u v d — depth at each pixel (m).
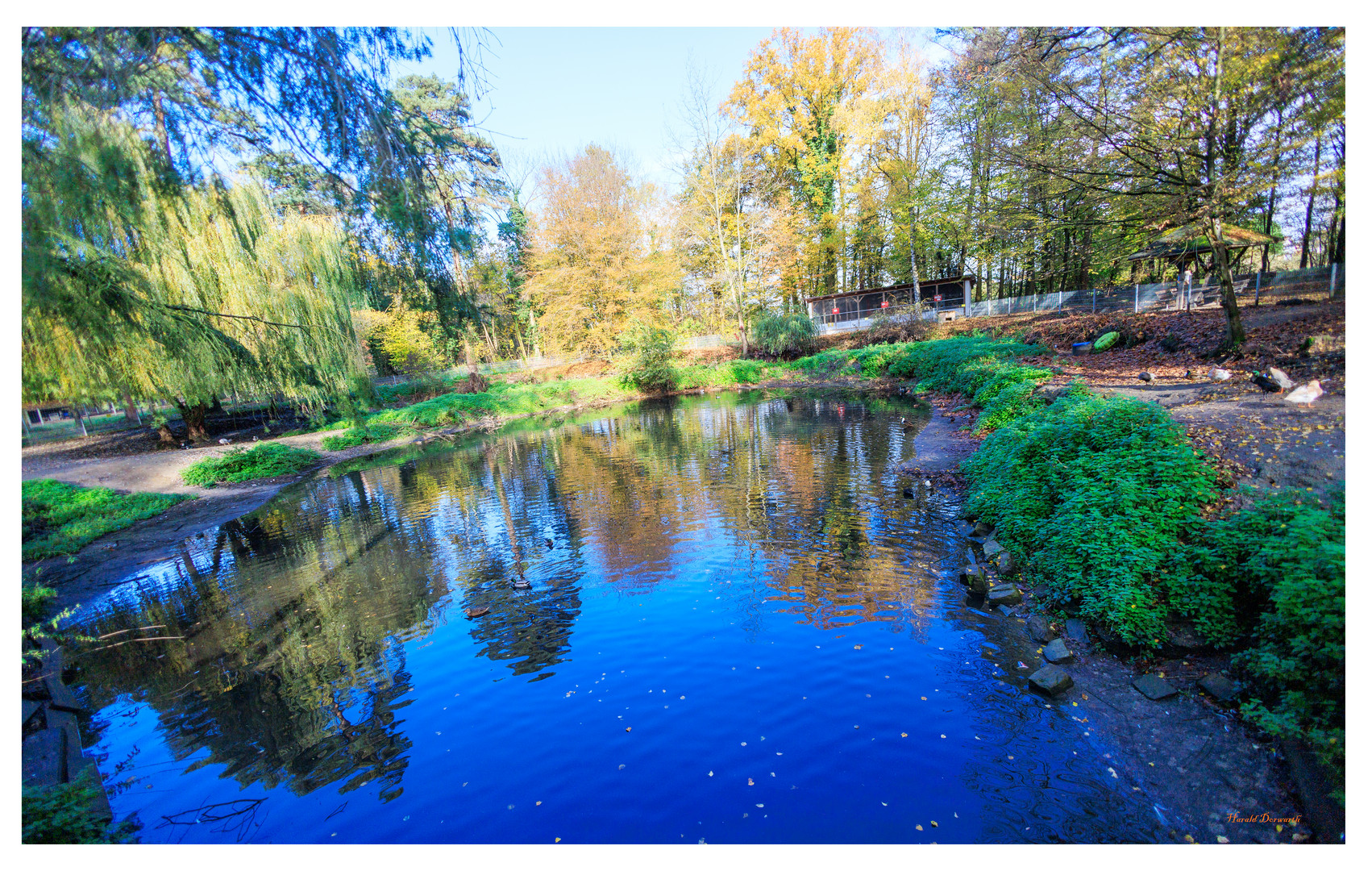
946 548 8.89
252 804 5.11
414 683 6.80
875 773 4.79
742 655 6.64
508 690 6.46
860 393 27.42
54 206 6.12
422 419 30.77
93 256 7.37
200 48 6.03
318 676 7.21
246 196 14.30
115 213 7.02
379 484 18.38
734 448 17.53
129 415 26.83
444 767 5.35
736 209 40.34
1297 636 4.69
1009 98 15.52
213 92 6.54
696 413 26.83
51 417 27.67
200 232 14.02
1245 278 20.42
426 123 7.71
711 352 43.69
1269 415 8.15
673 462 16.64
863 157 36.84
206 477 19.39
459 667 7.05
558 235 39.53
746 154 39.41
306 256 17.86
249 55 6.24
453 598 9.06
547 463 18.84
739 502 12.15
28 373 8.41
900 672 6.08
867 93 36.16
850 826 4.29
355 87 6.71
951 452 13.81
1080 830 4.11
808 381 33.47
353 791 5.15
